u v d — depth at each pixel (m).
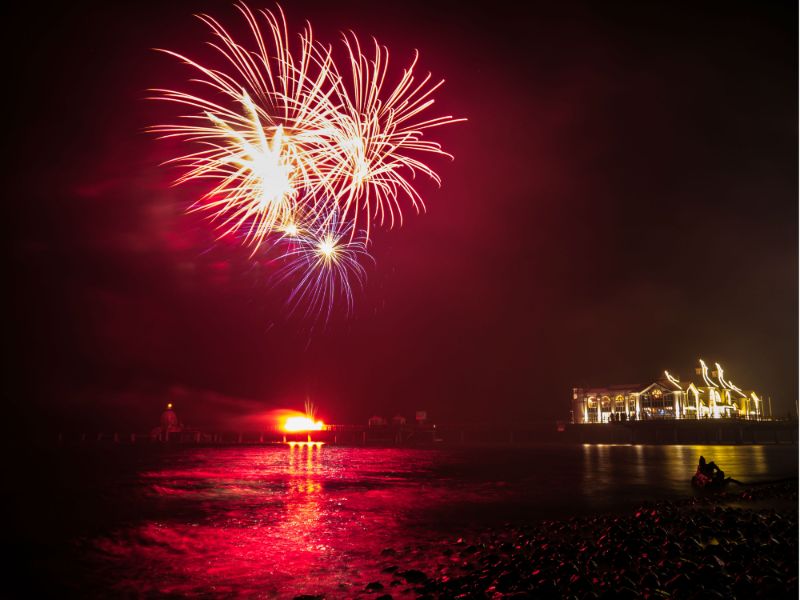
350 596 12.41
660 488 34.03
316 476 42.81
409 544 17.73
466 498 29.44
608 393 129.88
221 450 95.62
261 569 14.84
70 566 15.24
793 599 10.23
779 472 44.28
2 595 12.88
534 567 13.48
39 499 28.72
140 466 53.44
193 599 12.48
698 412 115.94
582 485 36.06
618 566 13.65
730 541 15.69
